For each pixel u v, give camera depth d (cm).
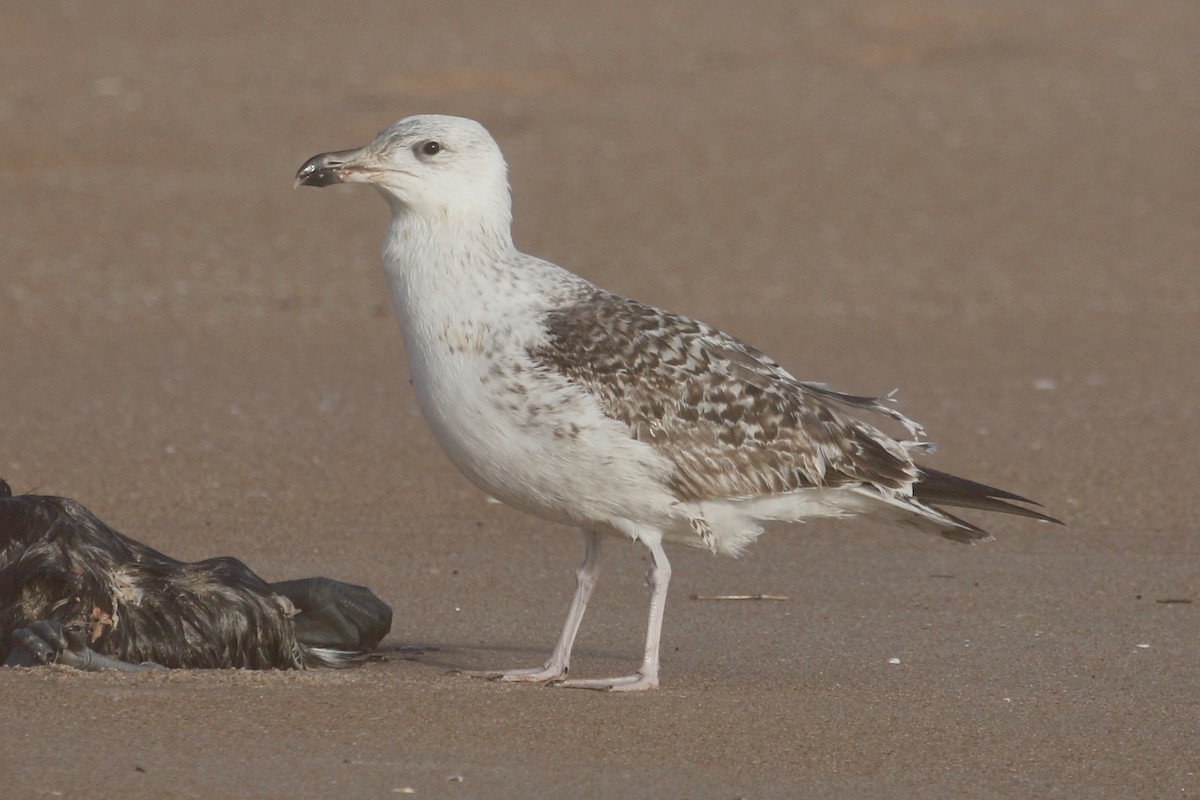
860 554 1325
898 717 898
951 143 3262
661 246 2694
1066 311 2358
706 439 960
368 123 3459
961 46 4144
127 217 2834
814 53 4112
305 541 1340
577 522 984
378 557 1299
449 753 799
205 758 773
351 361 2075
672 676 997
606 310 979
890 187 3017
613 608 1177
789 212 2886
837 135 3334
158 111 3538
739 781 782
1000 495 1023
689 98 3659
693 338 989
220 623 953
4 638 921
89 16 4472
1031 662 1037
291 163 3186
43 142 3272
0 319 2267
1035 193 2973
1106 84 3666
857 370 2023
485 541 1357
